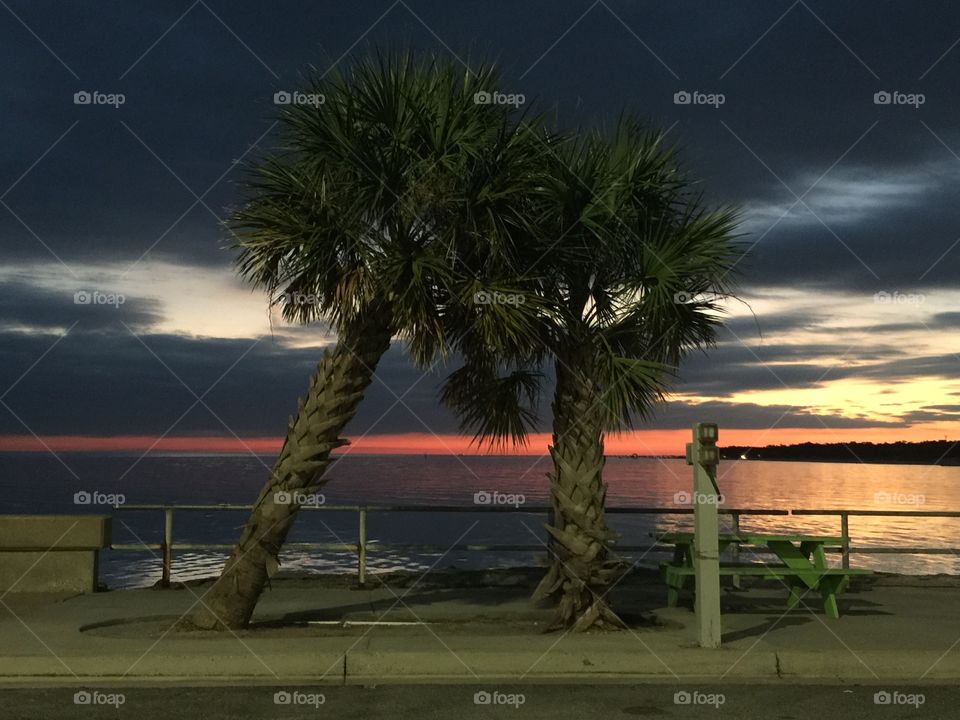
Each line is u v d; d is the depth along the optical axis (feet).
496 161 29.35
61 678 24.16
